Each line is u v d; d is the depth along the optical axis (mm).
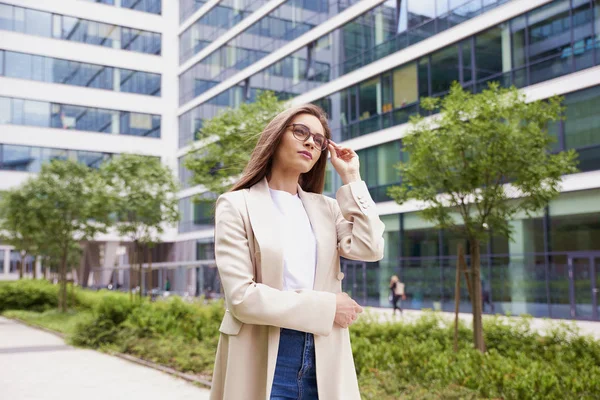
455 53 22297
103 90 42438
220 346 1958
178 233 42625
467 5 21906
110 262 43469
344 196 2074
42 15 40906
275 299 1769
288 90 30828
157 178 19750
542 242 19500
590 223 18078
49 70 40781
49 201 22797
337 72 27672
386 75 25109
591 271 17969
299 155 2041
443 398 5805
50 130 40438
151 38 44375
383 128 25109
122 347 11734
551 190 9023
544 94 19094
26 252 33656
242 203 1970
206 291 37594
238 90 35781
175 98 44688
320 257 1983
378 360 7906
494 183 9742
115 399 7168
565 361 8336
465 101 9289
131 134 43062
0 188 38500
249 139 2322
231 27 36750
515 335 10344
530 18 19766
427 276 23297
